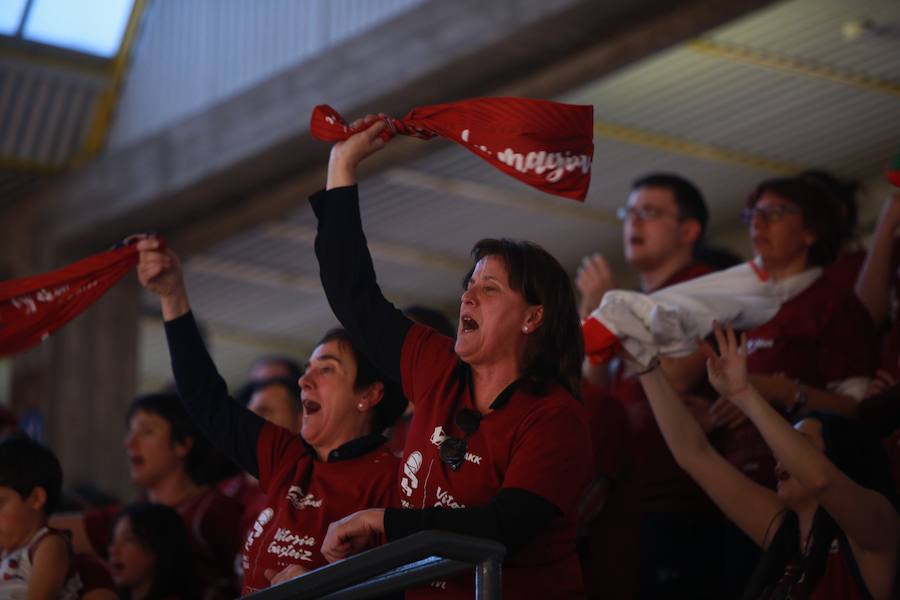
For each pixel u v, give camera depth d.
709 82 20.25
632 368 7.30
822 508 6.70
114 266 6.98
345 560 4.76
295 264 25.55
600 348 7.03
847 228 9.70
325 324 28.17
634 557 7.81
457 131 6.16
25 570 7.01
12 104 22.84
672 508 8.16
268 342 28.95
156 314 27.22
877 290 8.84
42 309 6.99
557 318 5.67
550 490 5.22
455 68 17.66
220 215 22.28
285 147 20.03
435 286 26.66
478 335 5.64
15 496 7.06
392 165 20.41
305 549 6.13
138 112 22.84
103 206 22.88
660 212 9.50
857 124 21.53
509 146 6.05
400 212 23.70
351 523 5.19
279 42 20.17
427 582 5.16
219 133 20.89
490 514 5.12
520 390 5.54
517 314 5.64
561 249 25.14
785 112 21.09
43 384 24.08
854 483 6.51
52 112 23.22
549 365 5.66
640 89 20.25
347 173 6.26
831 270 9.36
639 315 7.09
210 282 26.25
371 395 6.57
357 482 6.23
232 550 9.08
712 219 23.94
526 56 17.36
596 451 7.76
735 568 8.04
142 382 29.78
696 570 8.09
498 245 5.80
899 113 21.25
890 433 7.70
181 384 6.71
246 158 20.45
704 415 8.11
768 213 8.50
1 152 23.33
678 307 7.24
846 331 8.30
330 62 19.12
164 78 22.27
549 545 5.37
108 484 23.81
